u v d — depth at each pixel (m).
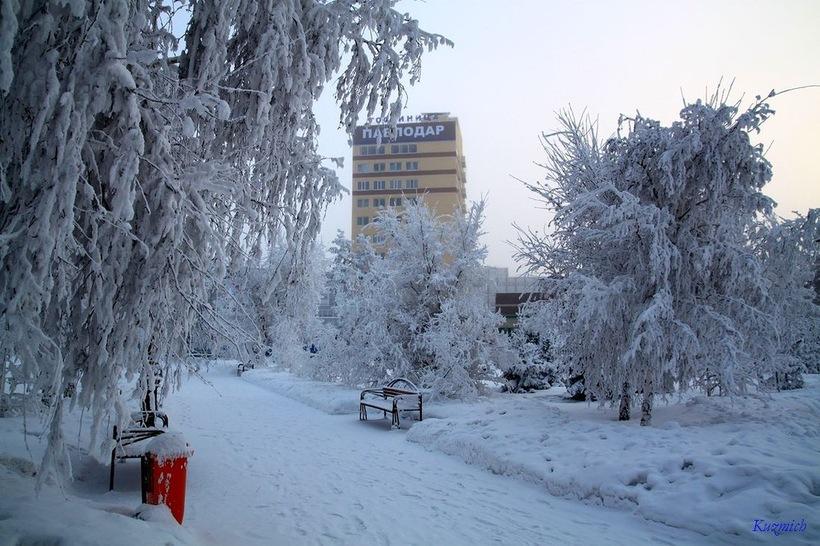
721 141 9.45
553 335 11.84
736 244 9.79
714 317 9.26
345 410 15.72
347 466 8.71
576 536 5.46
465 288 18.00
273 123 6.59
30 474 5.90
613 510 6.22
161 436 5.39
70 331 4.67
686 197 10.07
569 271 11.12
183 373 6.28
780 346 10.78
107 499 6.17
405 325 18.16
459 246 18.28
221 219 5.79
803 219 9.62
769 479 5.64
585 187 11.12
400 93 7.28
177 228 4.73
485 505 6.56
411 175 90.56
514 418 10.30
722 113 9.23
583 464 7.16
